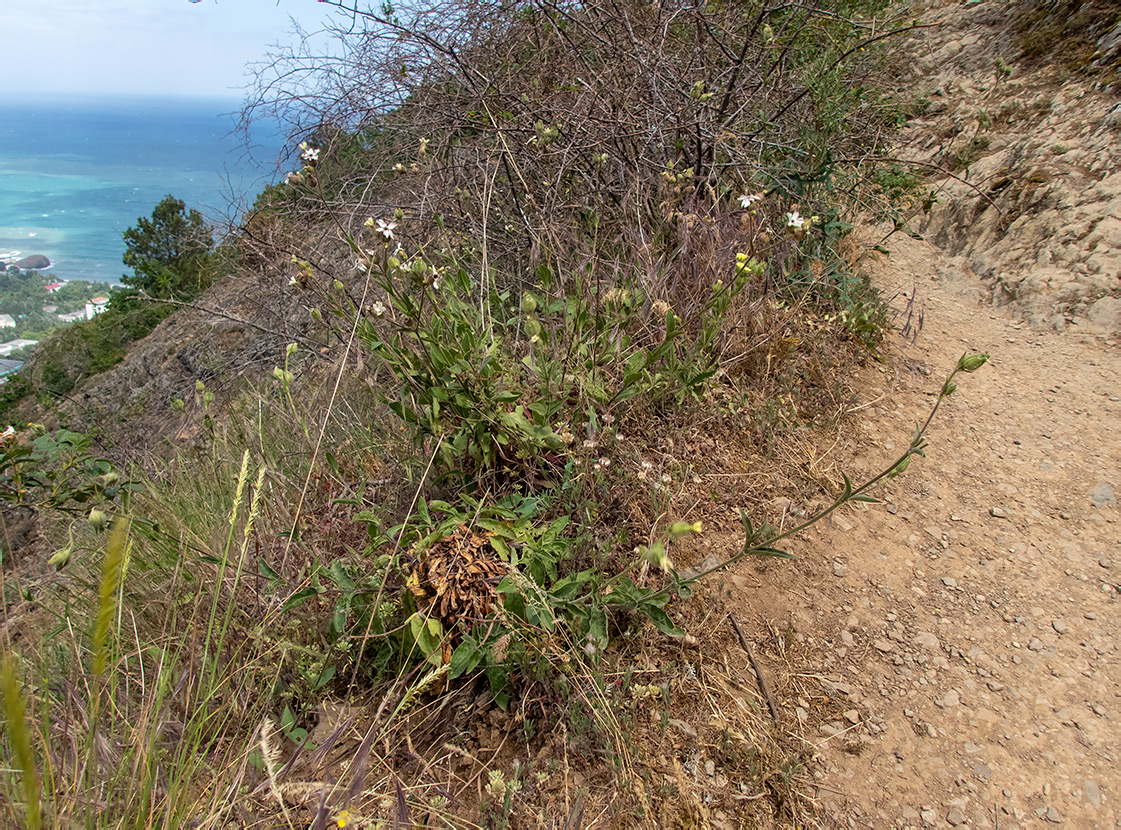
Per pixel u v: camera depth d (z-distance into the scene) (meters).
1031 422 3.00
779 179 3.57
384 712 1.74
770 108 3.87
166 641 1.76
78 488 2.52
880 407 3.08
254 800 1.48
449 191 3.63
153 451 4.29
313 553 2.15
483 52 3.74
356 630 1.88
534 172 3.51
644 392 2.59
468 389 2.11
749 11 3.83
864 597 2.18
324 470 2.71
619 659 1.88
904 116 5.29
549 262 3.11
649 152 3.41
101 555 2.32
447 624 1.77
